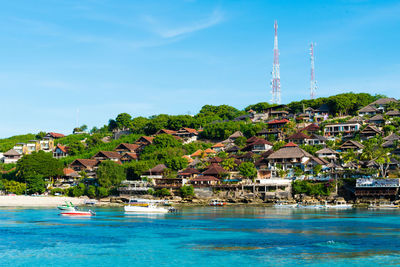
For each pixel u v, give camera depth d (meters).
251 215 108.62
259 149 176.00
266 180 144.88
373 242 66.94
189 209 129.62
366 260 55.19
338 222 92.06
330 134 187.88
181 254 59.56
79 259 57.09
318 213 112.62
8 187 165.25
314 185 140.62
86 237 74.06
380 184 131.12
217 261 55.34
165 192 150.12
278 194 142.88
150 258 57.38
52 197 155.75
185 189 147.75
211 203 142.75
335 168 146.00
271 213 113.69
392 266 52.28
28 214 116.19
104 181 159.75
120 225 90.56
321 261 54.81
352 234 74.88
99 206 149.00
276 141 187.62
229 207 136.00
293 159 152.88
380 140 164.88
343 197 138.62
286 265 53.06
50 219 103.44
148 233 78.31
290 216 105.31
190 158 180.62
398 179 128.75
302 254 58.81
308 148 164.38
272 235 74.56
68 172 179.75
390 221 93.44
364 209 124.62
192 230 81.75
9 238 73.25
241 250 61.75
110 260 56.50
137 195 155.88
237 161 162.75
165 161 170.00
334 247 63.28
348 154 147.12
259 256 57.78
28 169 167.12
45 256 58.91
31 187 164.88
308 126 191.62
